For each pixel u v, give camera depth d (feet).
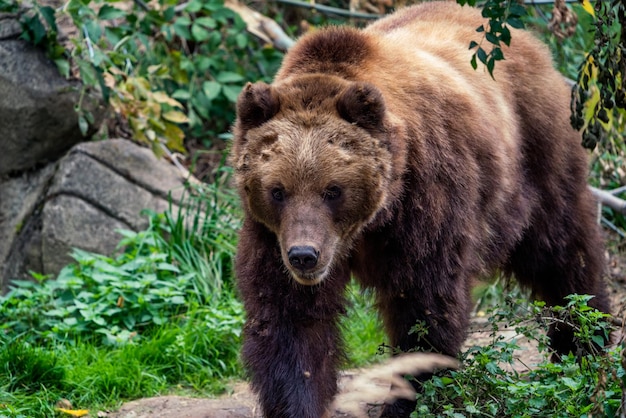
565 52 52.29
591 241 36.73
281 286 28.50
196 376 37.60
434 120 29.73
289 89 28.07
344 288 30.19
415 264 29.37
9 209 48.44
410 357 28.86
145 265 42.73
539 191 35.50
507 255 34.71
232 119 58.90
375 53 30.27
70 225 46.42
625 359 23.93
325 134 26.99
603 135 39.60
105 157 48.73
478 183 30.83
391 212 28.63
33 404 33.47
